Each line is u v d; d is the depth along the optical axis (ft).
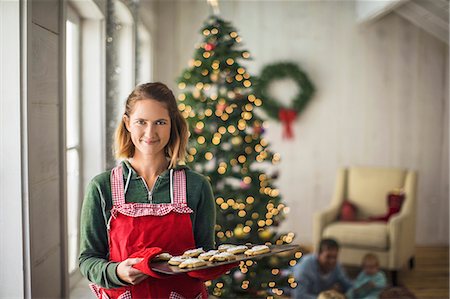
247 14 21.52
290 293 15.17
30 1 6.87
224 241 13.47
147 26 18.22
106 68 11.37
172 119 6.01
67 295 8.52
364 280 15.65
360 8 20.74
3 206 6.87
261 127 14.40
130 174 5.90
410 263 18.81
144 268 5.21
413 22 19.83
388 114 21.85
